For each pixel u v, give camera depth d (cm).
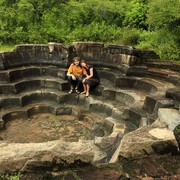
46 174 244
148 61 850
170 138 276
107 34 1265
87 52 818
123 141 272
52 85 756
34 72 787
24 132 587
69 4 1355
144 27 1473
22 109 661
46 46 809
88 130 606
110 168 257
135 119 577
